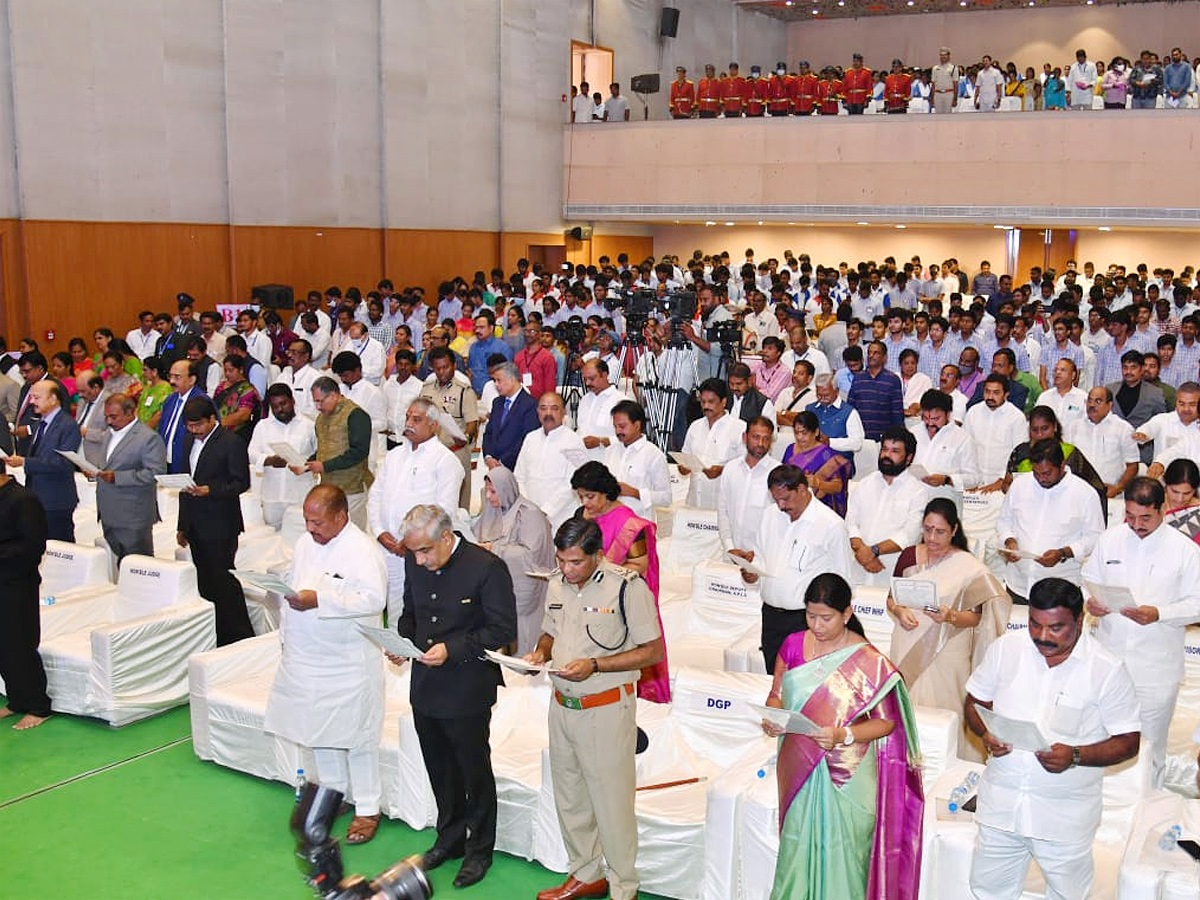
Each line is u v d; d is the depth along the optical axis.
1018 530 6.80
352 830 5.87
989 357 13.60
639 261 28.05
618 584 4.91
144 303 17.23
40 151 15.77
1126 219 20.92
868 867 4.47
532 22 24.25
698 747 6.08
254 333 14.40
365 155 20.72
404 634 5.48
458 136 22.69
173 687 7.52
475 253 23.38
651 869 5.34
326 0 19.70
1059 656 4.23
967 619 5.55
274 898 5.38
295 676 5.71
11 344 15.68
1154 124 20.55
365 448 8.52
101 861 5.67
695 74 29.67
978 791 4.46
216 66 18.00
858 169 22.89
